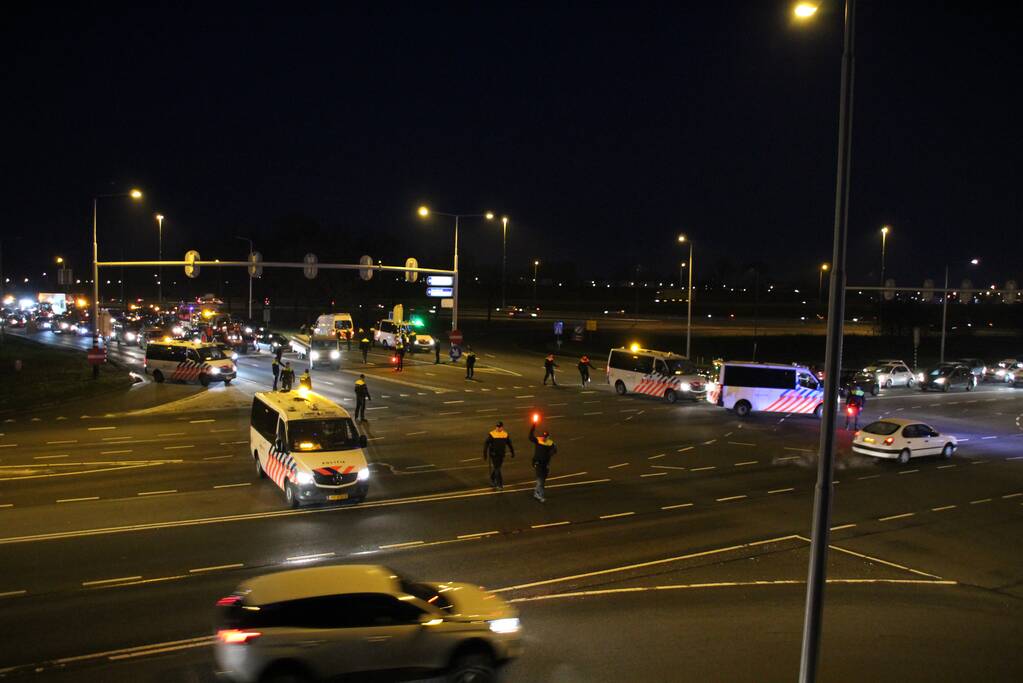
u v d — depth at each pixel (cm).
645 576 1430
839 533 1758
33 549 1502
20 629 1127
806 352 7294
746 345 7488
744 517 1845
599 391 4209
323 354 4819
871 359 7075
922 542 1702
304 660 880
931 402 4366
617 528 1731
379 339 6531
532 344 7325
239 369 4922
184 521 1711
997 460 2662
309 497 1808
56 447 2523
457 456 2469
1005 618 1280
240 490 1997
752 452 2656
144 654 1047
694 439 2873
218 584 1328
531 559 1508
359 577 964
